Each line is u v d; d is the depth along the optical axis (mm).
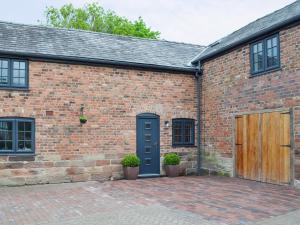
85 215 6797
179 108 13383
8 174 10656
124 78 12445
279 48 10062
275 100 10172
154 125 12961
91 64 11930
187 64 13797
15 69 11000
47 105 11266
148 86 12844
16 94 10891
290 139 9617
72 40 13031
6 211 7215
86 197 8680
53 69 11422
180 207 7379
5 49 10750
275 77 10188
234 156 11930
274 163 10195
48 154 11188
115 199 8359
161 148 12953
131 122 12484
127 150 12367
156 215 6699
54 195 9008
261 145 10711
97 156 11883
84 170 11664
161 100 13055
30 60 11102
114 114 12219
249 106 11219
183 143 13430
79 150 11625
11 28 12523
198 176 12898
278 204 7527
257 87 10891
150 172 12773
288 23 9617
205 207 7348
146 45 14703
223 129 12453
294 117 9500
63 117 11461
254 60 11148
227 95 12266
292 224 5973
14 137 10797
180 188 9938
